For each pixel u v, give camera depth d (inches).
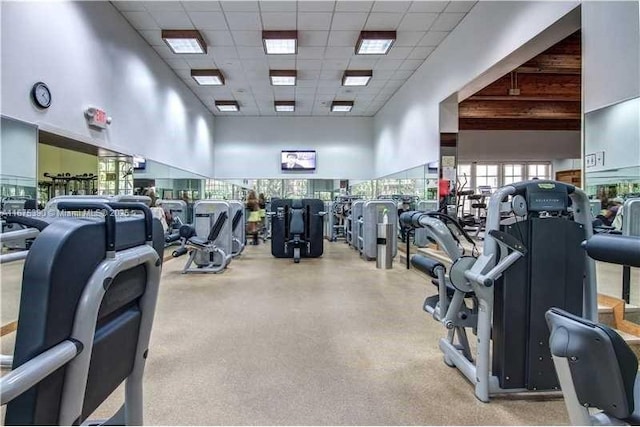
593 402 39.7
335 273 233.3
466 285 90.8
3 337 117.3
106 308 42.2
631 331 109.6
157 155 296.7
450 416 77.5
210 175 475.5
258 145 498.3
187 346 113.5
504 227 83.5
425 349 112.0
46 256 33.0
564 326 41.9
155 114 292.7
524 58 185.8
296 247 281.6
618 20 115.0
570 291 83.8
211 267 240.8
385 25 246.4
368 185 502.0
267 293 181.0
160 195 305.9
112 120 223.6
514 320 83.4
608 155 118.6
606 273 127.8
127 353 50.1
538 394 84.1
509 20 181.0
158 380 92.0
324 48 284.0
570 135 489.1
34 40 157.6
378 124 473.7
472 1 215.5
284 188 499.2
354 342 117.3
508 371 83.7
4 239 85.0
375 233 285.6
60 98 174.7
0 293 140.0
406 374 95.9
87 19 197.2
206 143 455.2
